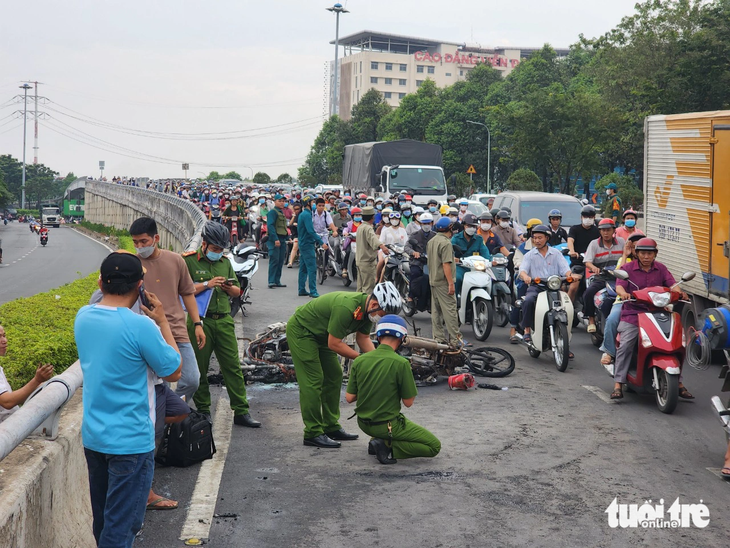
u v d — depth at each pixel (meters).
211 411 8.24
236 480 6.20
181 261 6.80
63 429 4.91
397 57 164.38
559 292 10.59
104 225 85.50
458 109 82.19
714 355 11.21
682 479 6.31
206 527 5.23
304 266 16.89
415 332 11.62
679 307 12.30
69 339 7.88
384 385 6.60
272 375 9.60
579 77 82.25
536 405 8.57
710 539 5.17
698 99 41.53
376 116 105.38
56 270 35.44
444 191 31.80
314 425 7.13
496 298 13.39
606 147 54.91
